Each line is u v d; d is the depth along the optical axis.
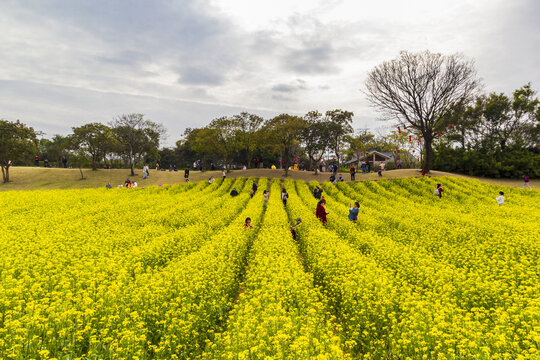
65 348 5.08
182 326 6.19
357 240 14.46
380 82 48.31
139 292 7.17
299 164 70.94
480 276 9.20
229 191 42.09
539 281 8.83
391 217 20.48
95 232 15.41
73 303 6.96
